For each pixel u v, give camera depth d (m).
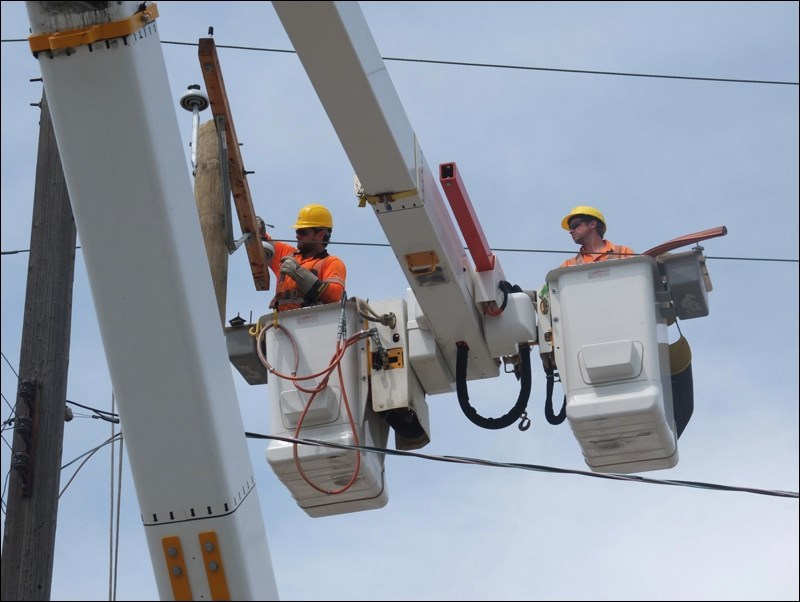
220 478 6.50
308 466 8.36
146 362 6.46
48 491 8.42
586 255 10.11
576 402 8.22
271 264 9.57
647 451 8.57
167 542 6.53
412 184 7.63
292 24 6.52
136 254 6.44
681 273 8.44
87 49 6.37
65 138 6.43
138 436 6.50
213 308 6.69
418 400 8.80
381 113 7.06
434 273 8.21
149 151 6.41
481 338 8.67
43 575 8.24
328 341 8.54
